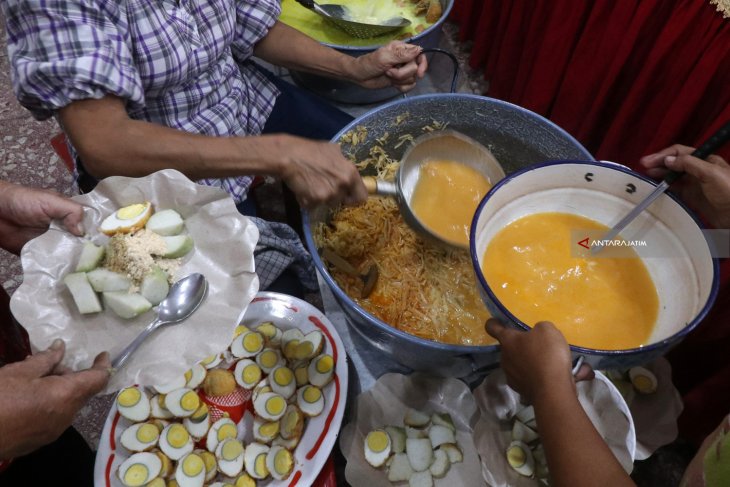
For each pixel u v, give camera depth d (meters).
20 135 1.88
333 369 0.90
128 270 0.71
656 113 1.12
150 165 0.78
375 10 1.50
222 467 0.86
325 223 0.97
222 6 0.98
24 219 0.78
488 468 0.80
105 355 0.66
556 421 0.52
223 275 0.74
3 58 2.12
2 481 0.82
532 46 1.42
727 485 0.49
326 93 1.45
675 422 0.89
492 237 0.70
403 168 0.84
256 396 0.90
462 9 1.83
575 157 0.86
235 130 1.12
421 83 1.49
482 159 0.88
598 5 1.15
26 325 0.69
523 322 0.60
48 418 0.58
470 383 0.95
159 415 0.90
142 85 0.92
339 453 0.99
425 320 0.88
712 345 1.05
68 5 0.73
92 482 0.99
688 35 0.99
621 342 0.64
